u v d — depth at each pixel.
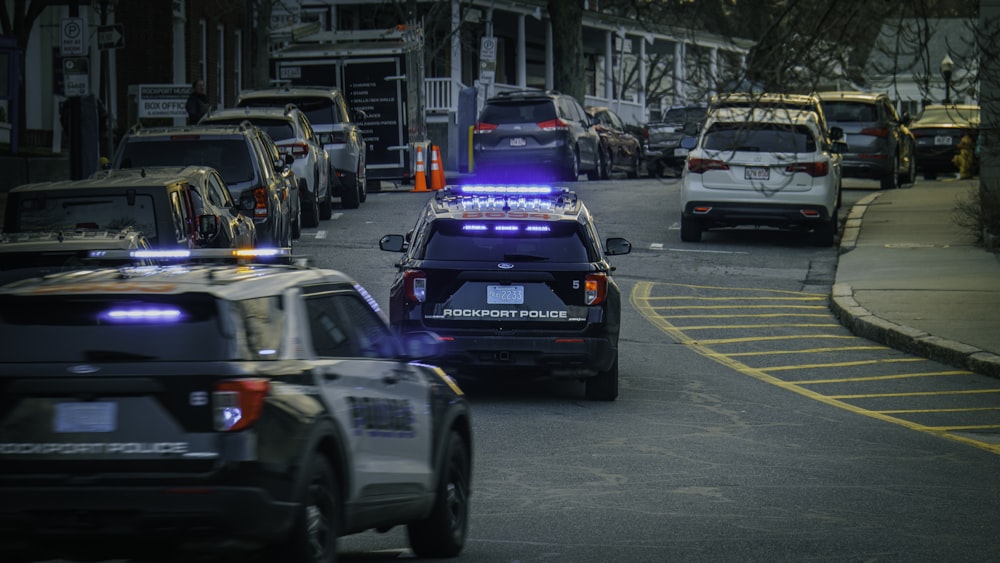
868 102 93.38
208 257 20.94
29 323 17.33
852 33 34.44
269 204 54.34
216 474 16.50
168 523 16.53
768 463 29.66
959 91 38.47
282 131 69.75
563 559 21.48
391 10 142.62
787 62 33.56
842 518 24.59
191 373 16.73
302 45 97.69
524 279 35.94
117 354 17.08
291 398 17.23
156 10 111.19
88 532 16.62
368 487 19.03
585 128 103.75
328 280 19.88
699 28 42.78
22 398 16.84
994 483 27.88
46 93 96.62
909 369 42.84
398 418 19.97
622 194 88.62
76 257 32.91
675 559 21.52
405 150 96.00
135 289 17.39
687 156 69.00
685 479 27.98
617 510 25.19
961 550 22.17
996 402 37.75
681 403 37.22
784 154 67.44
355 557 21.95
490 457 30.08
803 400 37.94
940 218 75.94
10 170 73.50
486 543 22.70
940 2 37.53
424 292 36.09
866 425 34.47
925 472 28.89
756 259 65.31
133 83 111.81
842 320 51.12
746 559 21.52
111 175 42.12
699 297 56.28
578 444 31.55
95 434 16.72
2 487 16.66
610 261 64.50
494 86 144.25
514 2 146.00
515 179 100.38
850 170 92.88
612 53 178.88
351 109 96.12
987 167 65.94
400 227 72.56
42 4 88.12
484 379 41.09
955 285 55.62
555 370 36.00
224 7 114.88
